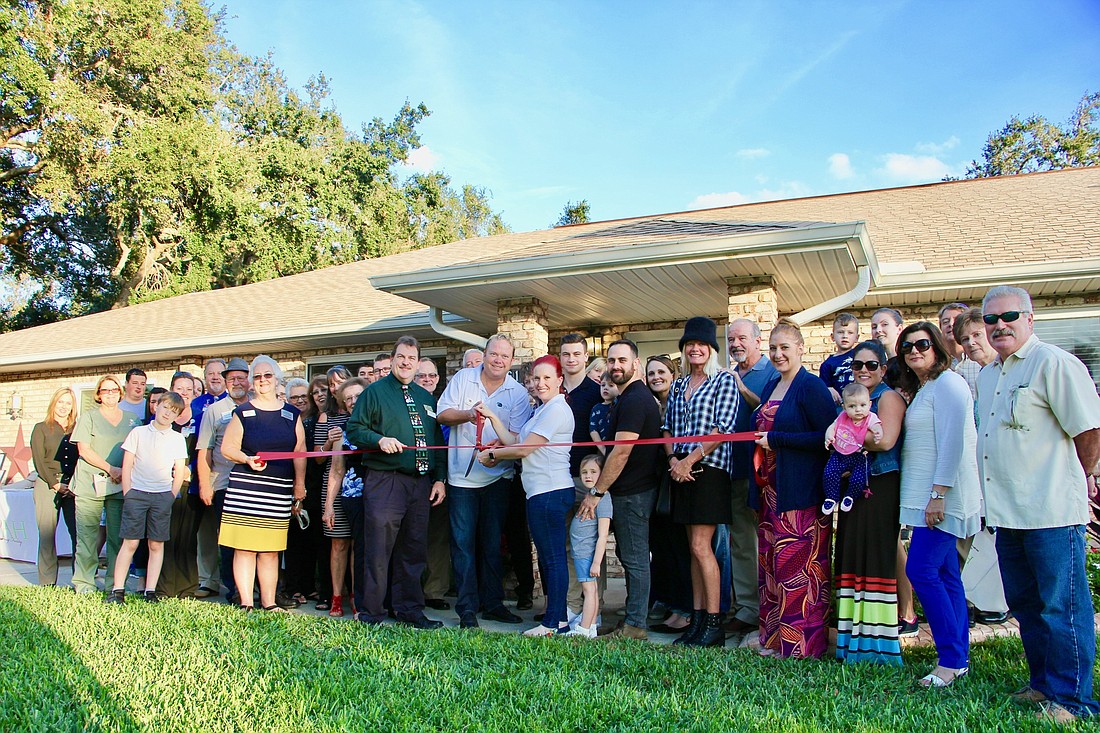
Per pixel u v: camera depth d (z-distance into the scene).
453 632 4.62
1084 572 3.20
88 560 6.36
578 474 5.28
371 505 4.99
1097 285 7.12
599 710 3.16
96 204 25.31
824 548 4.13
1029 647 3.32
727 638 4.94
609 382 5.27
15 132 23.34
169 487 5.86
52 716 3.13
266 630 4.61
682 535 5.13
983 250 7.80
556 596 4.77
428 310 9.82
